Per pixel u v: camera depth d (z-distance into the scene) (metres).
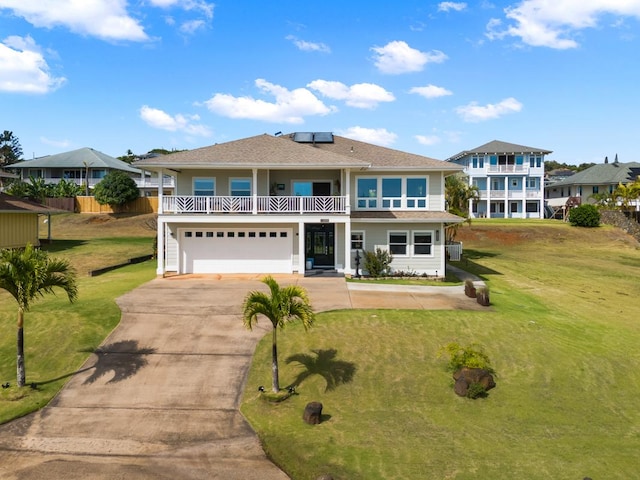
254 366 12.02
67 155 68.62
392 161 25.16
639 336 15.26
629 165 66.69
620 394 11.30
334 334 13.75
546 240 44.06
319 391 10.98
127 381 11.18
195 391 10.85
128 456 8.46
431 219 23.39
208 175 24.52
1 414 9.67
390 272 24.25
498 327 14.69
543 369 12.23
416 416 10.05
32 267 10.57
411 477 7.82
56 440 8.91
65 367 11.77
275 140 25.48
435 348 13.06
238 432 9.33
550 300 20.14
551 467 8.17
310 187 25.14
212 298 17.48
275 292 10.52
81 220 47.28
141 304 16.38
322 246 25.11
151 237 39.72
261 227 23.78
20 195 50.34
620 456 8.62
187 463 8.29
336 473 7.93
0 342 12.91
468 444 8.94
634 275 28.31
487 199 58.38
